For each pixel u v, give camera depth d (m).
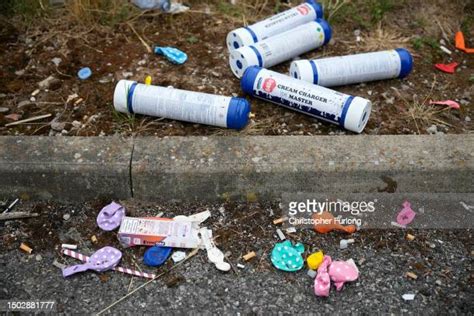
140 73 1.96
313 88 1.77
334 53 2.06
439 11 2.23
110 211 1.63
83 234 1.62
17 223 1.64
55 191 1.67
